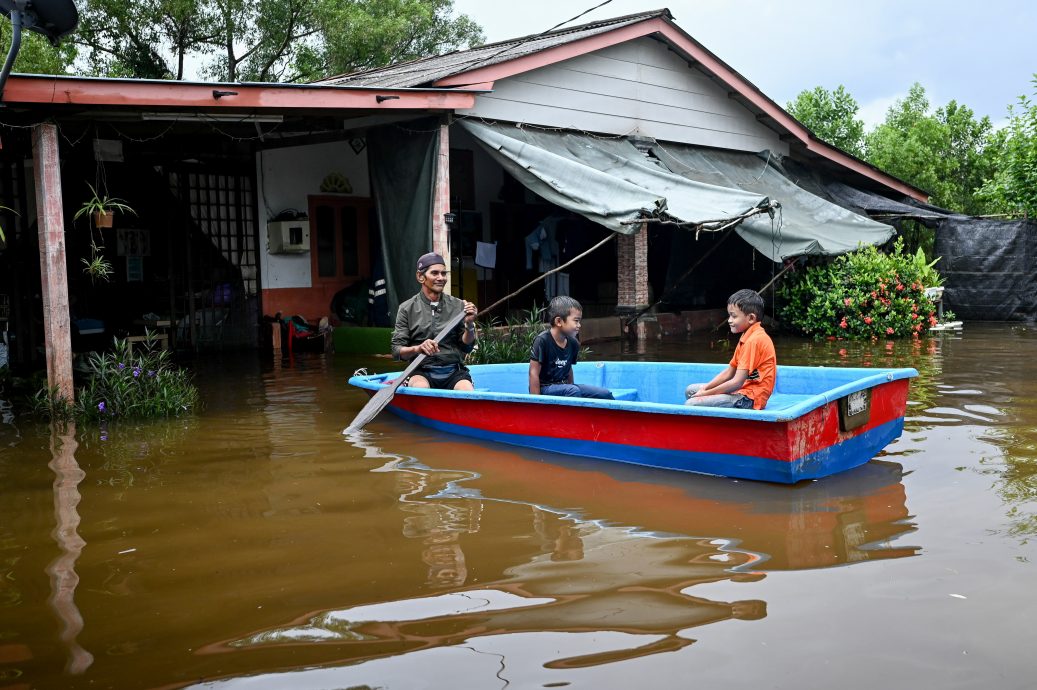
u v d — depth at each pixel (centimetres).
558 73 1188
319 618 306
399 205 1073
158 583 343
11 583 346
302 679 263
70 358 711
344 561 362
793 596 316
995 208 2045
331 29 2169
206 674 268
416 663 271
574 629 293
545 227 1308
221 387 855
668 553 366
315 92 869
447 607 313
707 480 488
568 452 552
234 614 312
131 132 1006
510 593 325
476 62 1111
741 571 343
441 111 1010
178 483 493
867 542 374
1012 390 750
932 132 2252
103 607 320
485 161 1477
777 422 455
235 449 577
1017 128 1537
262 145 1199
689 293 1538
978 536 378
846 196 1603
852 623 293
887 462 517
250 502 454
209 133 1095
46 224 701
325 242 1329
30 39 1808
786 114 1498
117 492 476
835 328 1262
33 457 561
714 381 574
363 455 555
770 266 1509
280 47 2295
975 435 577
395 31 2184
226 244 1235
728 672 262
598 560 358
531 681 258
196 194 1205
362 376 704
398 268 1088
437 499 454
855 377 584
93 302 1159
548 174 1048
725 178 1348
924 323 1301
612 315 1444
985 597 312
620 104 1280
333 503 448
